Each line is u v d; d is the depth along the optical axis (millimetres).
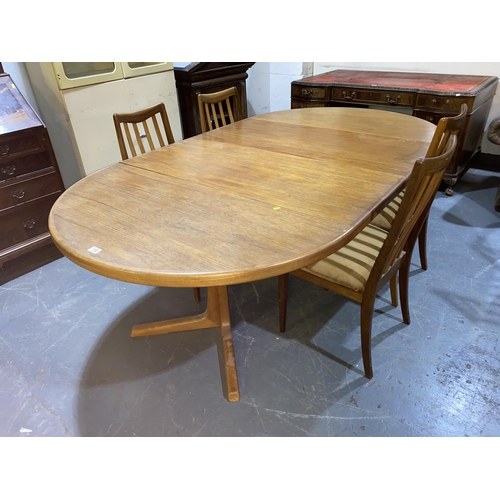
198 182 1490
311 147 1798
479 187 3088
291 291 2115
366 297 1431
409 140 1836
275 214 1235
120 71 2627
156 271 1003
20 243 2275
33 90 2617
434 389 1543
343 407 1496
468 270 2174
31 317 2010
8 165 2111
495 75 3035
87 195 1427
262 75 4043
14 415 1524
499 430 1396
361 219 1187
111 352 1787
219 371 1673
